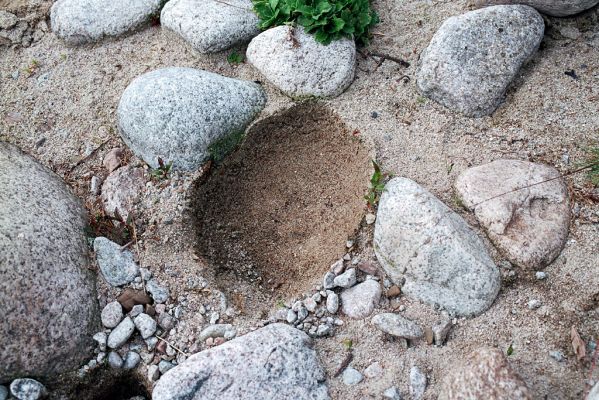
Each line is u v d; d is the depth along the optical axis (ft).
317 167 3.83
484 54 3.73
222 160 3.79
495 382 2.94
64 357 3.29
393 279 3.42
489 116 3.77
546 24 3.96
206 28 3.95
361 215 3.57
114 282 3.51
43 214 3.47
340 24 3.79
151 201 3.68
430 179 3.60
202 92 3.72
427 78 3.77
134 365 3.36
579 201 3.49
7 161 3.69
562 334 3.24
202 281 3.52
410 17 4.09
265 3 3.96
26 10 4.29
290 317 3.39
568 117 3.70
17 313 3.20
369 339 3.32
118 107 3.83
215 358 3.17
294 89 3.83
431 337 3.28
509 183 3.48
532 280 3.36
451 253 3.28
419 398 3.17
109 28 4.12
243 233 3.73
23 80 4.11
